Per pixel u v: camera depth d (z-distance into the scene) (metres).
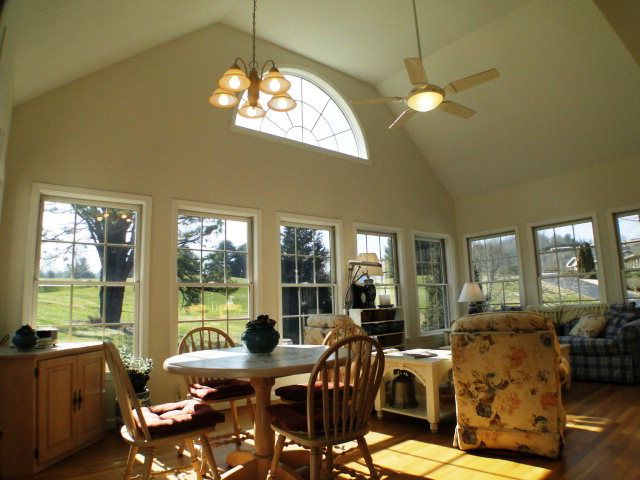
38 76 3.17
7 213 3.22
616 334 4.84
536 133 5.73
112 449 2.89
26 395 2.52
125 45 3.68
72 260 3.53
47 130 3.47
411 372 3.33
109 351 1.87
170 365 2.03
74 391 2.84
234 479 2.25
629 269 5.41
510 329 2.60
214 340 4.15
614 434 2.88
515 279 6.50
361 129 5.95
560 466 2.40
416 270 6.46
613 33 4.47
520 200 6.47
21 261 3.24
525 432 2.55
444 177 6.98
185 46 4.40
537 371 2.53
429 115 6.24
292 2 4.45
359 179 5.76
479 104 5.75
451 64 5.46
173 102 4.21
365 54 5.48
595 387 4.41
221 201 4.37
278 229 4.78
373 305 5.23
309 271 5.11
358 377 1.96
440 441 2.94
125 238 3.81
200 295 4.16
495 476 2.31
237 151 4.59
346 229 5.47
